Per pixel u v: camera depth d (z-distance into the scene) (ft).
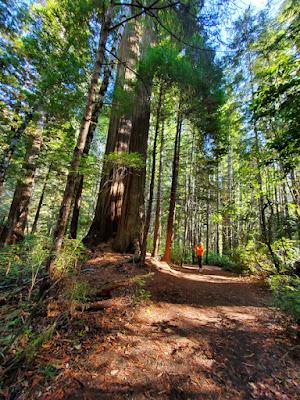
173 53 19.26
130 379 7.42
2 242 26.84
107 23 13.17
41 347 8.52
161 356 8.83
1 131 20.99
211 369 8.41
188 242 62.34
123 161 19.27
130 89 23.08
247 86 35.76
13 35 18.25
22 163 25.67
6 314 10.61
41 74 19.90
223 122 30.83
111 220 28.19
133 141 28.68
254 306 16.20
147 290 16.11
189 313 13.60
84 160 15.72
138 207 27.50
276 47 21.30
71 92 19.54
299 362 9.14
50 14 18.07
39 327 9.76
